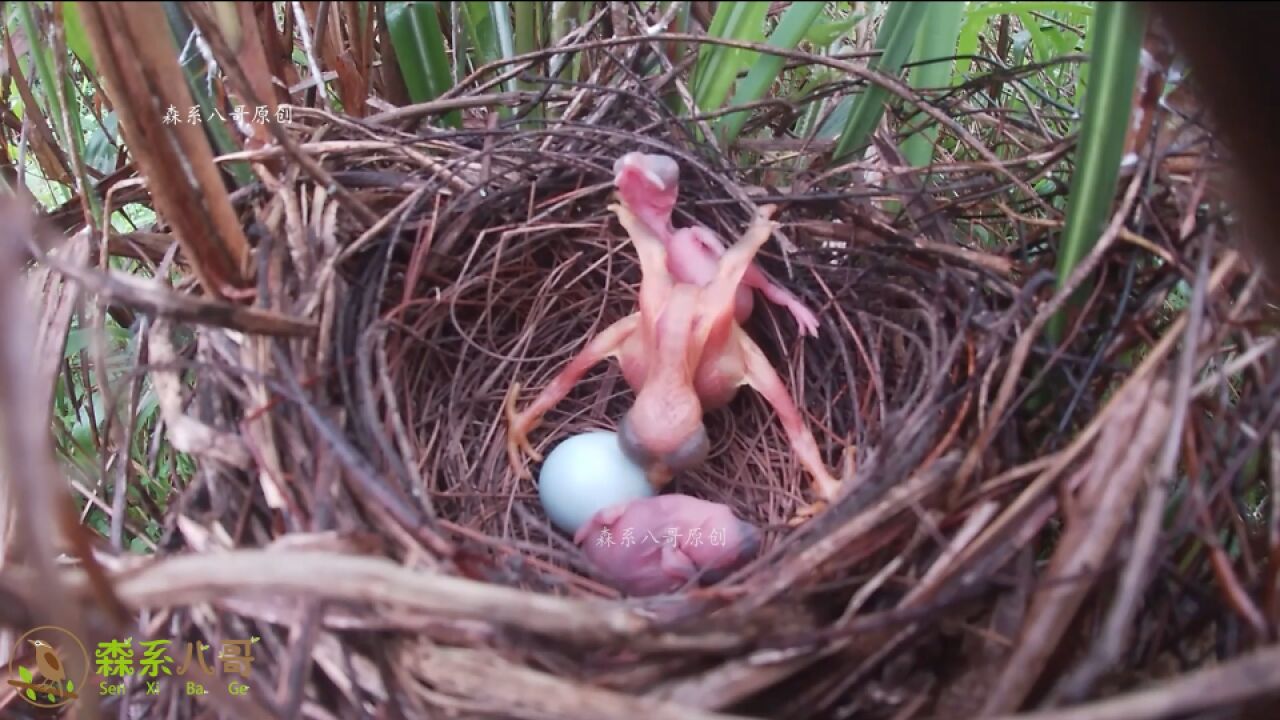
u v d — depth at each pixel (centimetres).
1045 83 35
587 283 31
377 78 33
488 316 30
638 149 30
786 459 29
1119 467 21
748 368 28
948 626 22
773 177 32
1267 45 22
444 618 21
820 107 32
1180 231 25
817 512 26
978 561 22
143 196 29
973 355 25
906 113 31
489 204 29
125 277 23
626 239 31
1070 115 30
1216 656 22
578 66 31
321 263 26
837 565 23
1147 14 23
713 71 29
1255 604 21
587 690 20
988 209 31
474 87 31
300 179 28
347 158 29
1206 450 22
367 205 28
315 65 28
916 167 28
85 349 29
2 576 20
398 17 29
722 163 29
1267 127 23
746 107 29
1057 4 27
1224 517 23
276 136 26
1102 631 20
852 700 22
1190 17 23
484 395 30
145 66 22
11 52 28
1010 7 28
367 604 21
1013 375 23
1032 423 24
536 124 31
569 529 28
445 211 28
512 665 21
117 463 26
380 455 24
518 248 30
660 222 28
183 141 23
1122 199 26
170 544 24
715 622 21
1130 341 24
